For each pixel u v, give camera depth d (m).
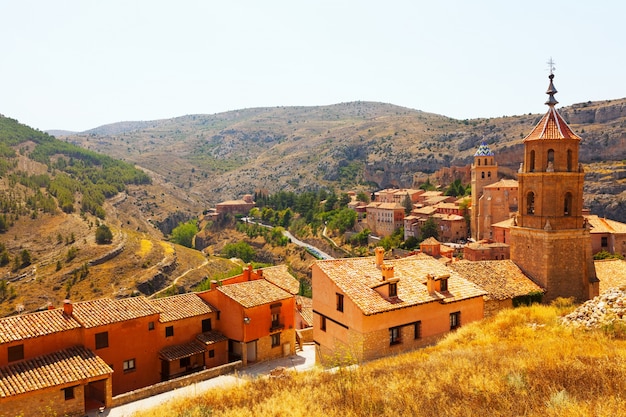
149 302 44.34
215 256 170.38
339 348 35.28
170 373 42.59
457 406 17.56
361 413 18.58
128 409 33.22
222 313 46.75
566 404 15.82
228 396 25.75
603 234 95.75
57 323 37.06
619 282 42.31
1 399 29.88
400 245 146.50
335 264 37.97
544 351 23.48
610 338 24.95
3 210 151.50
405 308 34.09
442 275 36.47
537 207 40.62
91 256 131.62
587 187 166.50
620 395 16.33
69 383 32.19
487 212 134.50
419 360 26.52
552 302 38.34
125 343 40.28
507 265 42.28
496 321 33.75
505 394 17.95
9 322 35.91
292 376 29.02
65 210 167.50
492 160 143.12
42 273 122.50
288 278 64.31
